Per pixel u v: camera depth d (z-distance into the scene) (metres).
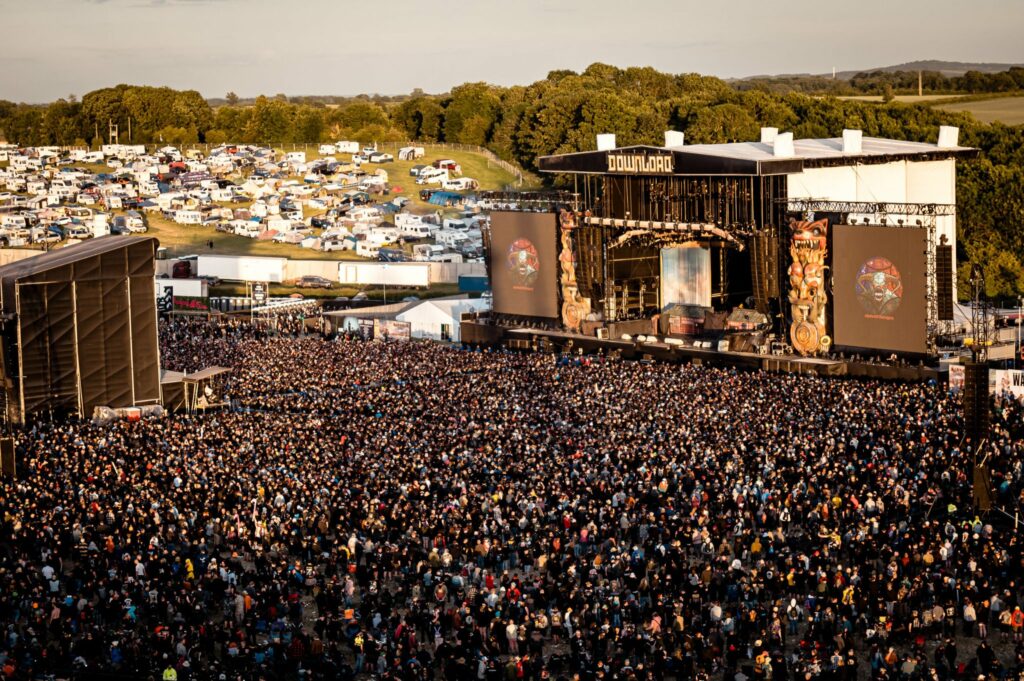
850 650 60.75
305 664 62.03
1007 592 65.38
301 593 73.75
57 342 121.31
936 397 105.12
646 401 109.62
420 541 77.12
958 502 78.81
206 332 167.00
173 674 58.50
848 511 76.56
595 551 74.38
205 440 99.94
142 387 124.69
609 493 82.56
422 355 142.88
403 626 64.19
